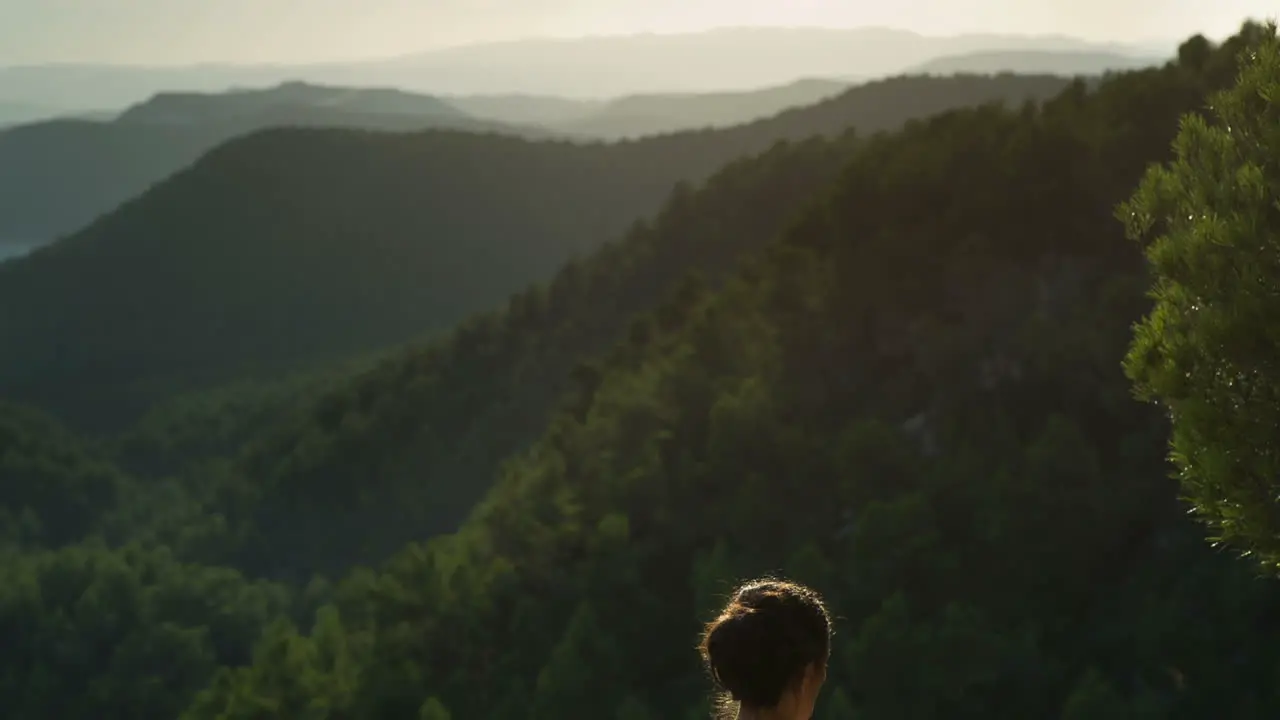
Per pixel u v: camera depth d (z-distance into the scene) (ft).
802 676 10.86
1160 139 170.50
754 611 11.01
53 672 312.71
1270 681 110.32
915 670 121.29
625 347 290.97
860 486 161.58
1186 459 22.39
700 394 203.10
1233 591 118.93
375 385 509.76
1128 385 152.56
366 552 419.74
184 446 633.61
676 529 178.29
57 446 541.34
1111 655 126.00
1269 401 20.92
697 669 156.35
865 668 123.95
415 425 457.68
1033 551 135.95
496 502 233.14
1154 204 24.27
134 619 324.39
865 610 136.87
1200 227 21.84
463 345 506.48
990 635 122.72
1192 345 22.13
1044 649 129.29
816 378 195.72
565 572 182.70
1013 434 156.66
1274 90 22.06
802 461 172.04
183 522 465.06
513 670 170.40
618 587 168.25
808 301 211.20
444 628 185.78
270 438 526.57
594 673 151.94
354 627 224.53
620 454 206.59
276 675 191.21
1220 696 112.78
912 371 183.01
